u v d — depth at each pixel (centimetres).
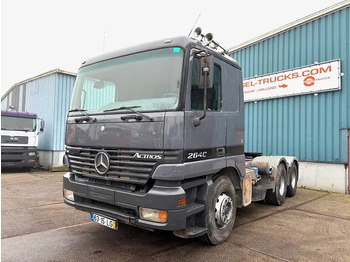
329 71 813
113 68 385
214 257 350
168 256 352
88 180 376
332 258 351
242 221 509
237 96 443
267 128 996
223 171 426
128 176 324
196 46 341
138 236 423
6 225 473
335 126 805
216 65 389
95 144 362
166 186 306
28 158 1218
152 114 316
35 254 355
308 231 453
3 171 1298
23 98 1692
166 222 299
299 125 896
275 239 415
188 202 348
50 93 1388
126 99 355
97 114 370
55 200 670
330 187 812
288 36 932
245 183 470
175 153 302
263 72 1011
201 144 342
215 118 375
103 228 459
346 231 454
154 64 345
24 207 599
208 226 364
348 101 777
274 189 618
